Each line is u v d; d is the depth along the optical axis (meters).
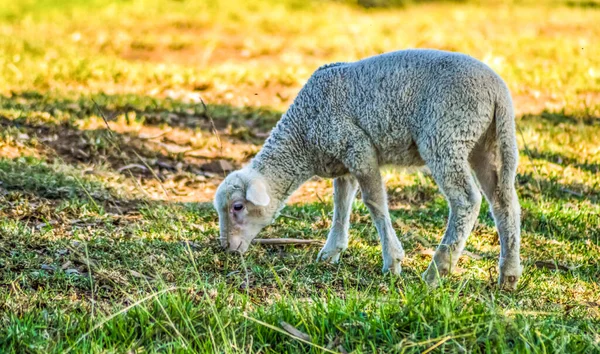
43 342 10.93
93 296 12.66
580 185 21.00
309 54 37.75
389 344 11.20
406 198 19.75
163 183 20.62
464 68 13.60
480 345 11.17
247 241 15.35
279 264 14.84
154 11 47.22
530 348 11.09
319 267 14.83
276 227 17.08
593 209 19.17
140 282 13.35
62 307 12.23
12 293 12.62
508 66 34.12
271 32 43.06
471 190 13.59
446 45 38.47
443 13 51.97
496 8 54.78
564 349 11.06
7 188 17.95
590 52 38.31
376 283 14.10
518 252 13.82
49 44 36.72
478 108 13.46
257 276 14.19
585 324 12.33
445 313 11.41
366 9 52.84
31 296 12.53
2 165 19.08
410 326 11.52
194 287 13.16
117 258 14.53
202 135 24.58
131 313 11.83
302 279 14.02
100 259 14.27
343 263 15.09
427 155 13.74
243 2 51.09
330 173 15.09
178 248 15.13
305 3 52.03
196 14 46.72
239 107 28.02
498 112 13.59
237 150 23.77
